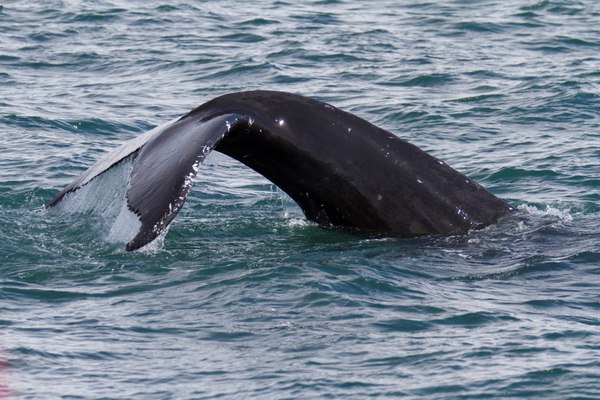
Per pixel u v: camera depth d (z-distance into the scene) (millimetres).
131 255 44375
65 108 82312
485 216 46188
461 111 82500
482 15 125500
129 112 82312
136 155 41156
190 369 33344
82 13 122562
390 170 45125
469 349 34844
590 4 132125
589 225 47094
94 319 37281
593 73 94875
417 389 32000
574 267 42562
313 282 40344
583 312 38406
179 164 38812
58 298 39469
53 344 35000
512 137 75188
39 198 56656
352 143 44688
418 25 120125
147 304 38719
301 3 134250
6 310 38094
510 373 32969
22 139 71750
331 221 45969
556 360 33906
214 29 116500
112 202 41344
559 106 83125
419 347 35000
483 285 40906
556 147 71688
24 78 93625
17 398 31234
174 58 102000
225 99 43125
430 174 45750
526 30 117500
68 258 43906
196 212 54281
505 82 92125
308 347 34969
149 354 34438
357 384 32250
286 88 91375
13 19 119125
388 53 104875
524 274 41938
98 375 32875
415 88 90938
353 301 38812
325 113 44438
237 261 43188
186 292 39875
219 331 36281
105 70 97875
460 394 31719
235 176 64438
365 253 43750
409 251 43938
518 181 64125
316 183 44719
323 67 98875
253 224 49656
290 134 43438
